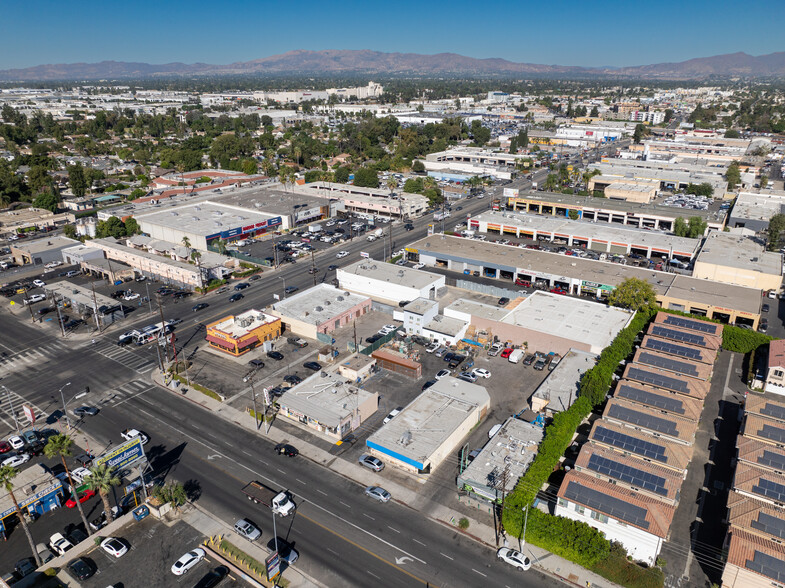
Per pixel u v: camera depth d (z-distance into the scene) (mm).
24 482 64562
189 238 156500
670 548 57625
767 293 125125
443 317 108250
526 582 54094
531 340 99375
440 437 71750
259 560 56562
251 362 96188
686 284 119625
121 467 66562
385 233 174500
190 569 55938
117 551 57375
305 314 108875
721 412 81062
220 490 66812
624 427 73688
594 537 55781
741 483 61688
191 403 84875
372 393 82000
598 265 132500
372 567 55781
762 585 49969
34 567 55906
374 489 65438
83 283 135375
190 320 113250
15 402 85438
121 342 103188
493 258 138125
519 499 60312
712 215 171875
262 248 159250
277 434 77500
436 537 59688
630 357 95625
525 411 81750
